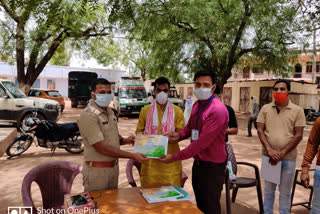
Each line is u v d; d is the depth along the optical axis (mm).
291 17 11523
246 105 21016
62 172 2822
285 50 12734
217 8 12836
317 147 2492
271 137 2996
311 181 4938
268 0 10961
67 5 5797
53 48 13680
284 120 2945
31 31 12406
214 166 2367
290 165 2934
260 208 3480
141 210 1904
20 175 4934
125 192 2248
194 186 2551
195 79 2412
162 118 2977
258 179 3488
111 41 17172
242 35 12961
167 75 15477
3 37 13727
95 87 2414
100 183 2445
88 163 2449
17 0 5148
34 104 9016
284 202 2980
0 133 7305
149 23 12016
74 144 6387
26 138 6176
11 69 28938
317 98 17203
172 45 13773
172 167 2904
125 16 5594
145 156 2340
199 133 2467
